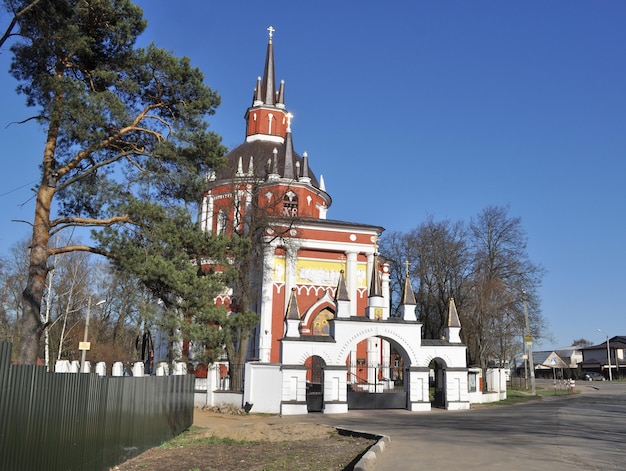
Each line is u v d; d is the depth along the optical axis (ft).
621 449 51.44
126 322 219.41
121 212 74.64
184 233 77.20
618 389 199.82
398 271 236.02
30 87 71.82
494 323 174.50
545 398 150.10
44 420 36.06
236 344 131.23
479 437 62.13
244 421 94.79
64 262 216.33
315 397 109.91
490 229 192.95
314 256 153.69
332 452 54.54
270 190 159.12
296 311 111.24
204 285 76.43
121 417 51.52
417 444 56.49
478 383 131.44
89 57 74.49
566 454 48.73
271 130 196.24
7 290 201.87
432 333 220.02
